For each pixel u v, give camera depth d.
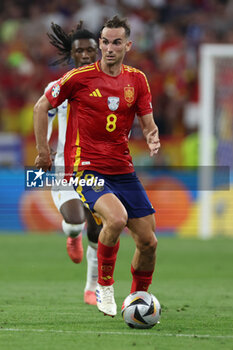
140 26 72.25
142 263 20.97
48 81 69.69
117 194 20.94
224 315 23.53
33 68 70.12
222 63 55.19
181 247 49.50
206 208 56.16
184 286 32.56
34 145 61.72
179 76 70.25
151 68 70.44
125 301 20.33
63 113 26.28
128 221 20.77
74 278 35.62
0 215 58.00
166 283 33.62
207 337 19.03
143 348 17.22
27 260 42.44
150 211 20.77
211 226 57.00
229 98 55.41
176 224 57.69
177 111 69.00
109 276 20.92
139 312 19.92
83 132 21.09
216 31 72.94
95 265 26.17
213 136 55.56
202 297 28.70
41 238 53.47
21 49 70.94
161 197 57.84
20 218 57.94
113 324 21.11
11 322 21.42
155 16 73.75
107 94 20.80
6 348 17.17
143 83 21.36
